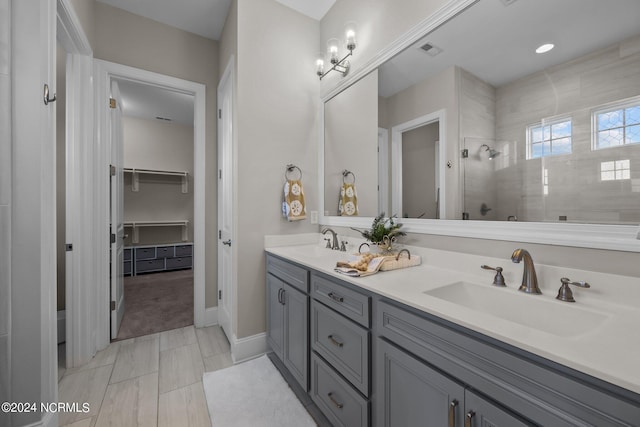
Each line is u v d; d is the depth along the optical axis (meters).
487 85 1.18
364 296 1.11
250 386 1.69
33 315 1.18
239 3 1.98
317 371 1.43
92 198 1.98
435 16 1.36
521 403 0.62
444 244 1.38
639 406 0.47
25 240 1.17
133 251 4.39
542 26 1.02
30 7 1.18
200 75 2.62
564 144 0.96
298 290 1.62
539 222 1.03
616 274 0.87
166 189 4.96
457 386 0.76
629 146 0.83
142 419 1.42
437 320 0.84
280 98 2.15
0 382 1.12
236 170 1.98
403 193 1.58
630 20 0.83
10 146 1.14
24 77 1.17
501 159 1.13
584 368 0.53
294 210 2.12
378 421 1.04
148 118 4.71
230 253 2.21
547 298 0.95
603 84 0.88
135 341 2.26
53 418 1.27
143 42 2.34
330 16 2.23
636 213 0.82
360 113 1.89
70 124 1.88
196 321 2.54
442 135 1.36
